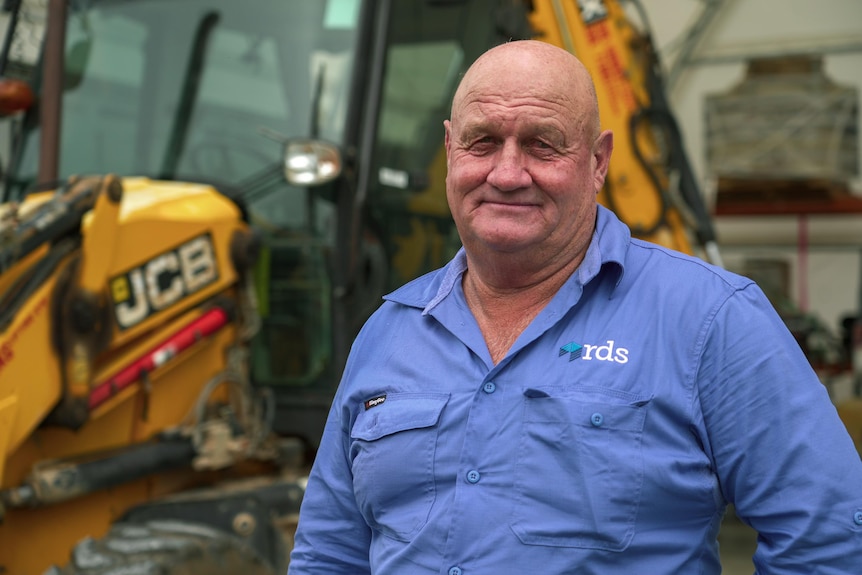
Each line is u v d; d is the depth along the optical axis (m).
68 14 3.79
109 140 3.76
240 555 2.96
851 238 13.09
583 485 1.39
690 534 1.43
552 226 1.50
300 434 3.59
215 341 3.35
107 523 3.12
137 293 3.07
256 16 3.73
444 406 1.51
